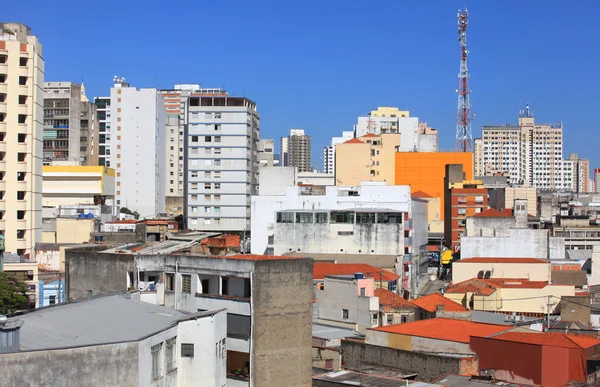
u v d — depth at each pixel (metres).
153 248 69.50
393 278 108.69
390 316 83.56
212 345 48.31
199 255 60.09
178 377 47.38
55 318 46.03
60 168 196.12
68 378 38.88
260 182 182.62
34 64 133.62
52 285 96.31
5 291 85.00
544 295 104.56
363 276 90.69
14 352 37.47
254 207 151.25
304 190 160.38
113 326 44.91
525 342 60.69
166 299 58.31
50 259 117.56
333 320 84.75
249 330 53.94
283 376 54.75
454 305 85.44
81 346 39.38
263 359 53.91
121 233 129.88
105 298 52.41
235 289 55.91
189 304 57.31
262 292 54.06
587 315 95.44
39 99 136.25
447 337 66.75
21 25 137.12
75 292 62.50
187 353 47.88
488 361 62.09
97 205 177.38
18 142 131.25
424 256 163.25
